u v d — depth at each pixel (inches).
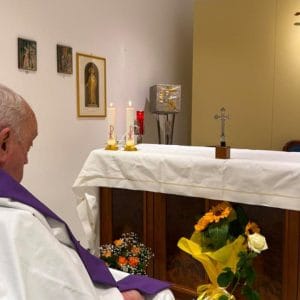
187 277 82.4
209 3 152.2
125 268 79.1
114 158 87.7
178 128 175.9
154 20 157.4
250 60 145.9
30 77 103.3
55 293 33.4
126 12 140.9
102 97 130.7
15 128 38.2
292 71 138.4
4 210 35.6
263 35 142.7
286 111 140.7
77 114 120.3
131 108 91.3
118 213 91.7
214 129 154.6
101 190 93.0
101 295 44.9
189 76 184.7
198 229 69.4
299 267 68.7
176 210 83.0
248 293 67.7
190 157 78.2
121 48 139.3
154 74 159.6
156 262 86.1
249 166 71.4
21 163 39.9
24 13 100.7
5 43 96.0
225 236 67.9
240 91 148.7
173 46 171.2
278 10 139.1
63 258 34.9
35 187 106.4
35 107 105.1
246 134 148.6
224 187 74.2
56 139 112.8
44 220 38.6
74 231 121.1
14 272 31.5
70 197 119.0
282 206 68.6
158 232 85.4
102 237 93.9
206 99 155.4
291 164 68.3
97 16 126.8
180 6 174.6
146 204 86.4
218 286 69.0
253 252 65.6
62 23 112.9
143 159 83.8
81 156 122.9
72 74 117.6
